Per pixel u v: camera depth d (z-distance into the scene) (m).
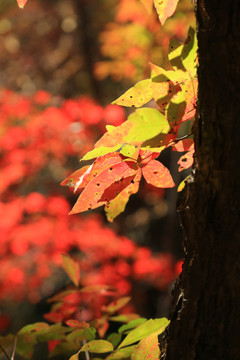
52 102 6.14
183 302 1.11
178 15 5.04
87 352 1.55
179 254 6.99
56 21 9.26
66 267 1.66
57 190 7.09
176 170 5.76
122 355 1.30
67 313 1.69
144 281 7.28
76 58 9.07
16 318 7.88
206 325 1.07
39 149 5.39
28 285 6.73
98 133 5.32
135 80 6.07
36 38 9.38
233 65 1.00
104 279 6.26
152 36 5.40
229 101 1.01
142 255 6.37
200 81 1.03
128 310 6.39
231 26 1.00
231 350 1.05
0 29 8.94
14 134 5.35
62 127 5.19
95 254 6.36
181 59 1.09
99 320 1.65
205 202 1.05
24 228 5.79
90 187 1.15
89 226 6.12
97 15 8.91
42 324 1.55
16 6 8.65
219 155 1.02
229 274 1.04
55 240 5.93
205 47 1.02
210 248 1.06
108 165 1.15
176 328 1.12
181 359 1.10
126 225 8.04
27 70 9.36
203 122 1.04
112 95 8.86
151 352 1.21
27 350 1.56
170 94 1.07
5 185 5.66
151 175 1.21
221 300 1.05
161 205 7.88
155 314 7.43
